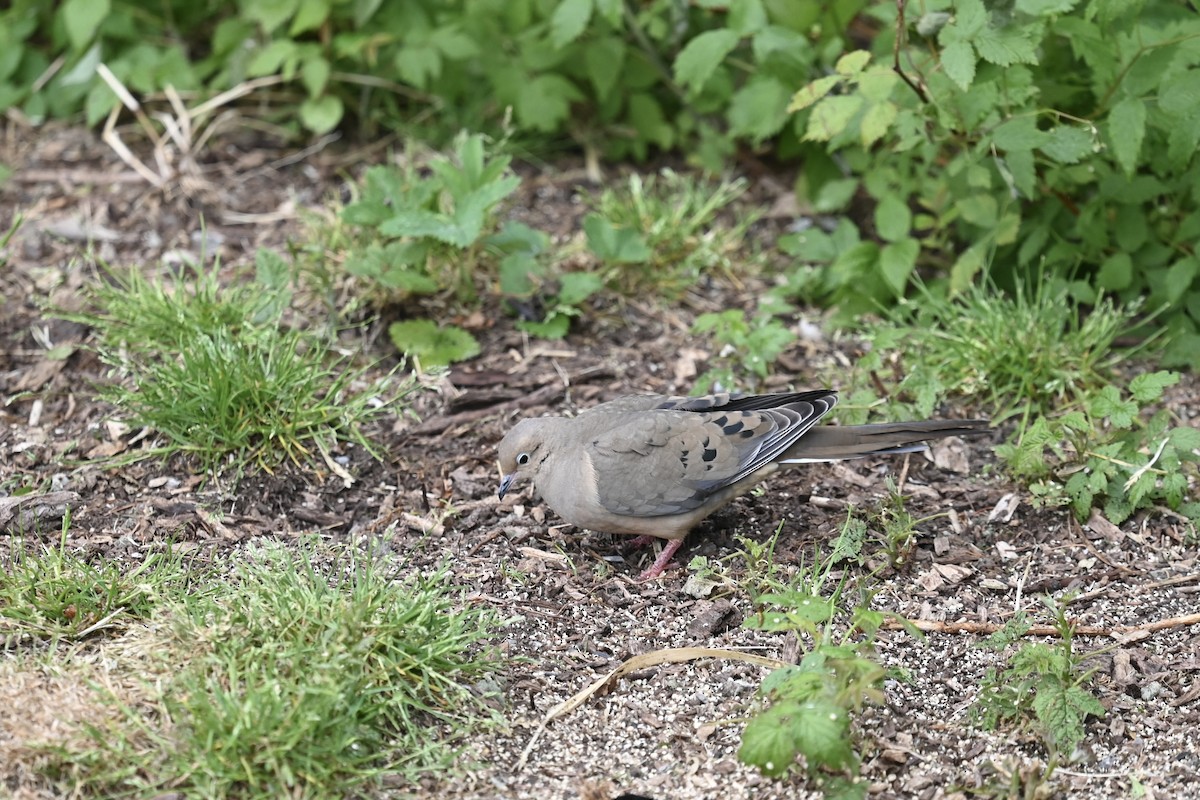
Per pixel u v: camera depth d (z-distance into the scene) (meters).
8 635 7.14
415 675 6.93
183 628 6.93
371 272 9.77
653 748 6.83
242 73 12.18
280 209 11.52
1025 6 8.51
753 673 7.29
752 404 8.27
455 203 9.69
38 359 9.74
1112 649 7.43
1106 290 10.20
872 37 11.66
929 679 7.28
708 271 11.06
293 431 8.91
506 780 6.59
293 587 7.10
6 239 10.12
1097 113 9.39
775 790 6.54
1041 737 6.80
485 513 8.62
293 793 6.29
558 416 8.72
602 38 11.70
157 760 6.34
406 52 11.63
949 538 8.38
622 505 7.86
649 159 12.42
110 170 11.93
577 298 10.07
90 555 7.99
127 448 8.95
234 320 9.64
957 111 9.12
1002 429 9.36
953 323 9.75
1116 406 8.34
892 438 8.22
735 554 8.16
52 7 12.88
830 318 10.49
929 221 10.26
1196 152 9.27
